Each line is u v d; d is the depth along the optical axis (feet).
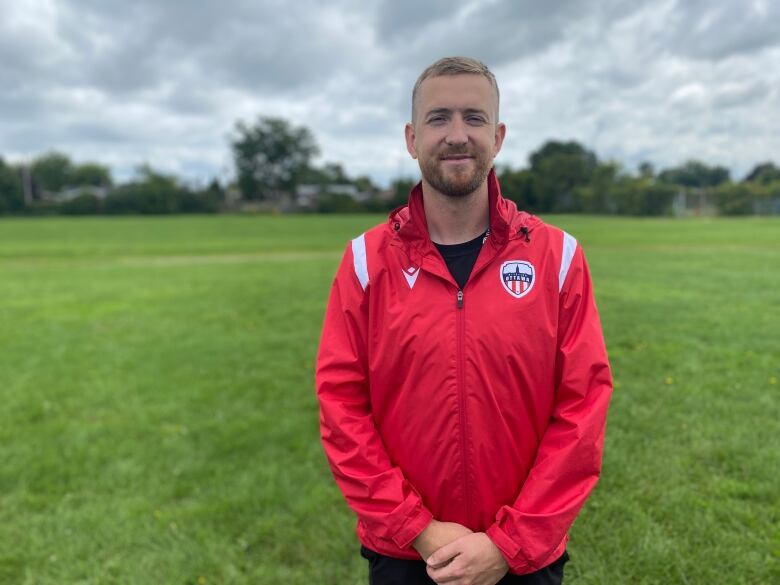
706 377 15.88
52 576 9.09
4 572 9.20
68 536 10.02
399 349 5.12
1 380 18.66
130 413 15.65
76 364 20.38
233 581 8.76
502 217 5.05
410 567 5.31
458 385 5.02
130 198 230.07
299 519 10.21
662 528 9.16
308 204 268.41
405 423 5.22
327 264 52.03
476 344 4.99
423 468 5.21
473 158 4.98
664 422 13.00
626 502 9.84
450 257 5.30
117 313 29.76
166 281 41.78
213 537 9.80
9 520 10.61
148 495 11.32
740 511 9.37
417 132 5.19
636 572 8.28
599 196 173.99
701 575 8.13
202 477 11.99
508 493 5.23
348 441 5.15
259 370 19.10
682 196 167.53
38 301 33.68
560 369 5.21
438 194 5.23
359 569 8.87
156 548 9.61
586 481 4.95
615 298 28.66
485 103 5.02
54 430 14.57
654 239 71.51
